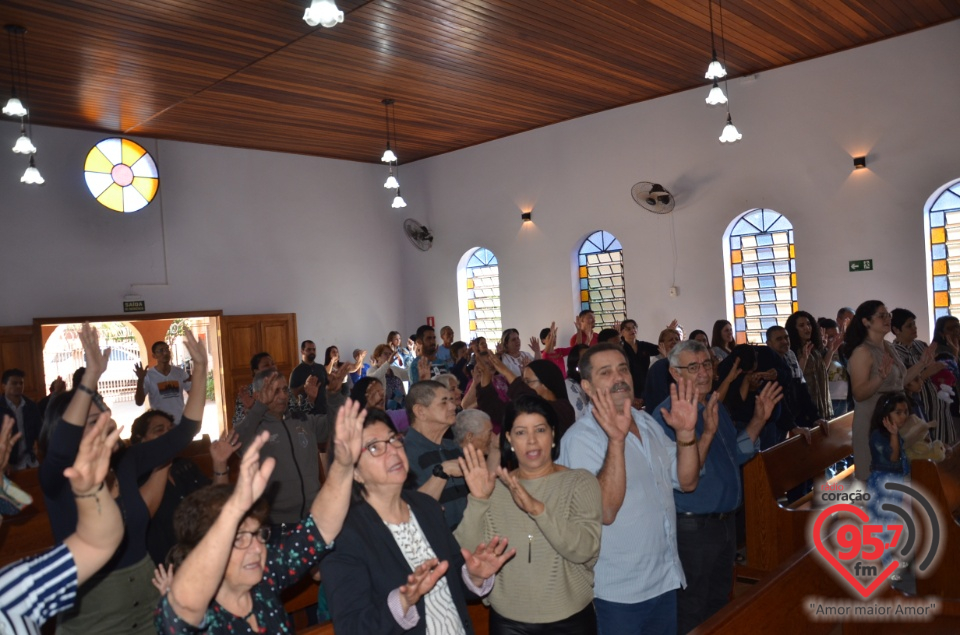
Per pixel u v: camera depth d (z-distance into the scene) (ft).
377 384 15.93
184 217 34.83
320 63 26.09
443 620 7.41
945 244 27.66
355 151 39.73
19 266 29.94
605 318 36.29
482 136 38.60
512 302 38.99
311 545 7.00
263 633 6.62
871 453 15.65
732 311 32.53
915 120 27.48
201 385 9.87
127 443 11.04
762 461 15.34
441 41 24.91
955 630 9.56
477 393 17.57
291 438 13.82
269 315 37.24
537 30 24.44
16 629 5.03
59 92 27.09
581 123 36.06
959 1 25.08
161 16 21.27
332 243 40.42
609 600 9.14
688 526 10.63
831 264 29.55
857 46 28.55
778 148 30.58
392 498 7.62
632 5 22.82
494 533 8.55
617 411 9.20
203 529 6.46
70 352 50.80
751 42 27.09
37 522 14.42
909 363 19.11
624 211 34.88
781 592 8.54
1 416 22.41
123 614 8.26
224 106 30.19
